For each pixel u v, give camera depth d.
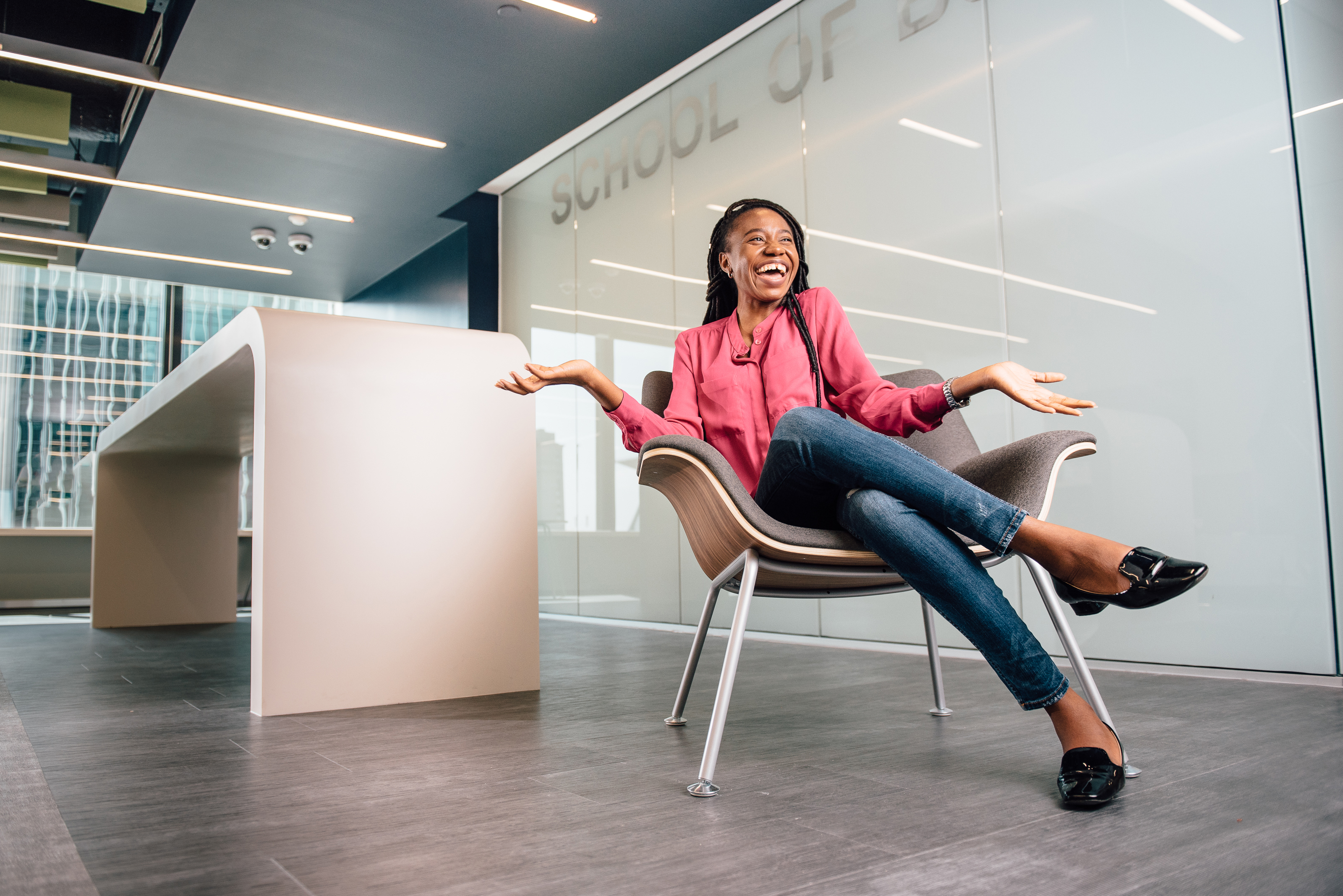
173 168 5.13
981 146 3.17
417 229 6.15
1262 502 2.42
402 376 2.14
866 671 2.57
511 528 2.27
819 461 1.26
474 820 1.11
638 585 4.74
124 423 3.69
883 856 0.95
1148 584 1.08
